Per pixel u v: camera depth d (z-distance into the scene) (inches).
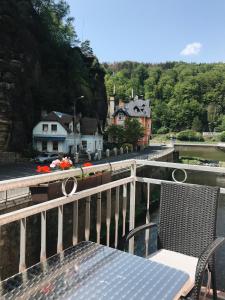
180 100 4825.3
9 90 1218.6
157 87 5059.1
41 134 1462.8
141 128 2102.6
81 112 1883.6
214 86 4884.4
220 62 5757.9
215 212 109.3
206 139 4288.9
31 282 70.6
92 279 72.9
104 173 163.3
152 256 109.9
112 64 6240.2
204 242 110.5
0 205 385.4
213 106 4815.5
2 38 1238.3
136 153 1722.4
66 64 1809.8
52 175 101.8
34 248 418.6
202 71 5423.2
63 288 68.5
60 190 152.3
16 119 1254.3
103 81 2314.2
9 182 85.4
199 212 112.3
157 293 68.7
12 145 1222.3
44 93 1565.0
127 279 73.7
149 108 2783.0
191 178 1355.8
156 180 143.3
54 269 77.0
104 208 540.1
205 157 2637.8
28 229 405.4
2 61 1216.2
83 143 1675.7
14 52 1301.7
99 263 81.0
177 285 72.6
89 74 2165.4
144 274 76.6
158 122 4776.1
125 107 2753.4
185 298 81.5
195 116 4692.4
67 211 469.4
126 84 4874.5
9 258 390.0
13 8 1338.6
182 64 6023.6
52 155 1256.2
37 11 1811.0
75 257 84.1
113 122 2524.6
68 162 201.3
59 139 1464.1
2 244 374.9
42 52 1663.4
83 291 67.7
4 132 1173.1
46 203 101.4
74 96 1807.3
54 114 1480.1
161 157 1445.6
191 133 4247.0
